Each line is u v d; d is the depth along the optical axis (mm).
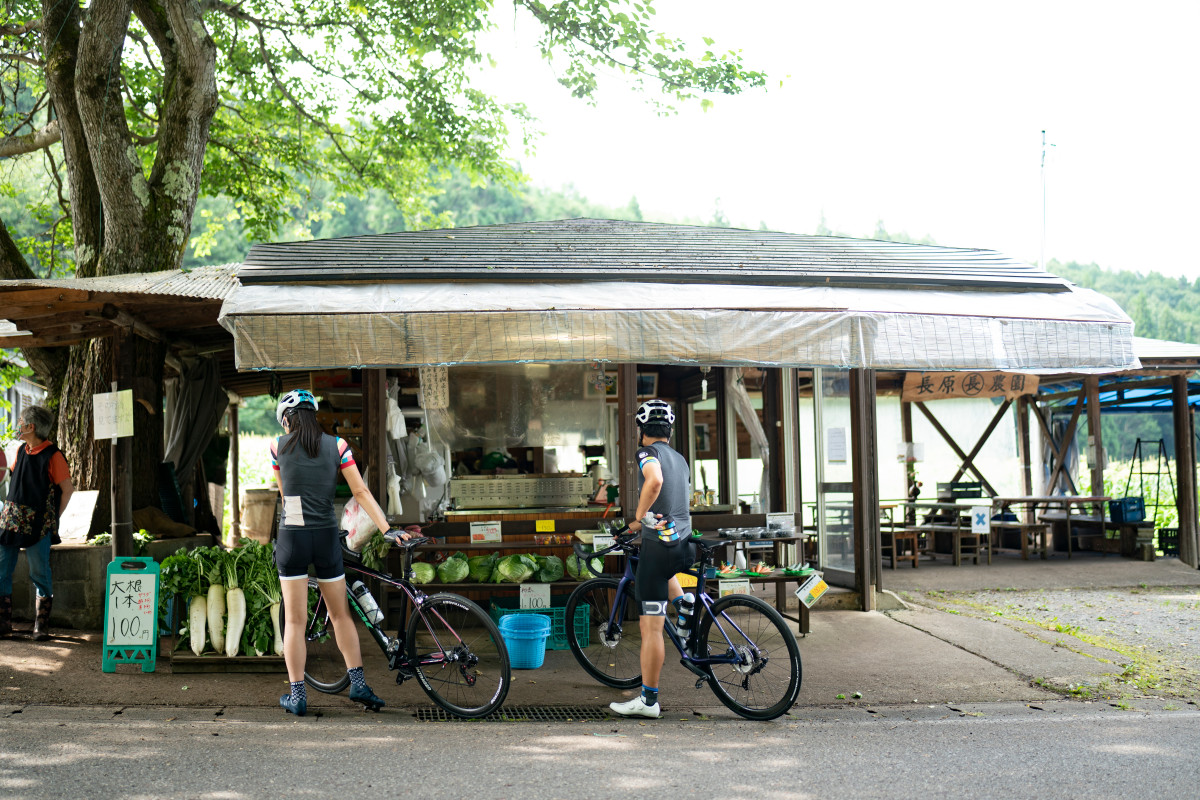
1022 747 4676
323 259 7645
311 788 3955
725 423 10359
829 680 6164
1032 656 6746
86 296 6750
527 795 3896
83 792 3865
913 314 6973
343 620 5332
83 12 10656
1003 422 15438
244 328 6121
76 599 7590
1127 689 5949
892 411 15414
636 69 13219
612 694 5879
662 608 5371
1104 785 4066
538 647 6477
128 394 6945
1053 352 7305
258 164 17797
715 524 8523
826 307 6824
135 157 9914
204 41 10180
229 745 4590
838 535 9281
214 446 12984
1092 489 13250
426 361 6273
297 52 15750
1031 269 8695
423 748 4602
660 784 4062
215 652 6203
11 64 13359
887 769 4305
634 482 7875
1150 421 36875
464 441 9125
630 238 9266
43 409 7242
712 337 6578
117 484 6914
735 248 8883
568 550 8125
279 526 5242
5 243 10320
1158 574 11344
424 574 7227
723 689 5477
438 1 13695
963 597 9859
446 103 17297
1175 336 64625
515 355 6344
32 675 6008
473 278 7195
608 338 6453
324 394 9383
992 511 14266
